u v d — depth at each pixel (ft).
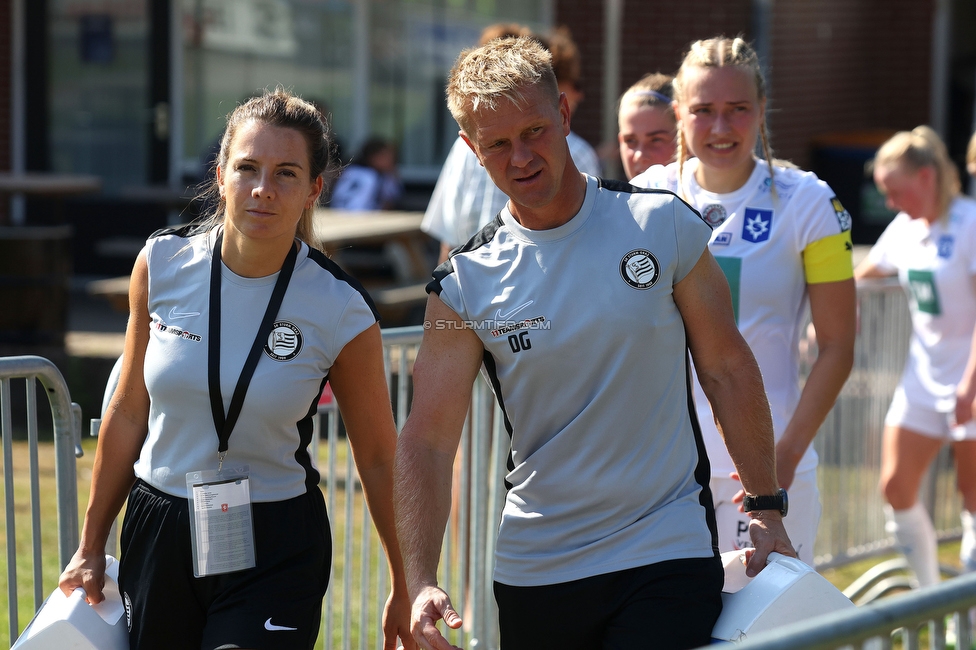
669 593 19.83
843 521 43.34
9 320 67.72
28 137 91.71
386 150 85.97
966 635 15.39
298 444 21.84
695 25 87.45
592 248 20.20
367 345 22.02
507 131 19.27
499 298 20.38
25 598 37.78
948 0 119.03
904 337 44.70
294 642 20.88
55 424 25.40
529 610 20.90
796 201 25.80
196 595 21.44
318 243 23.44
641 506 20.38
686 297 20.66
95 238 94.02
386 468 23.11
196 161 94.73
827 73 109.70
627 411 20.21
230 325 21.29
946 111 122.11
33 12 90.53
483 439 31.83
